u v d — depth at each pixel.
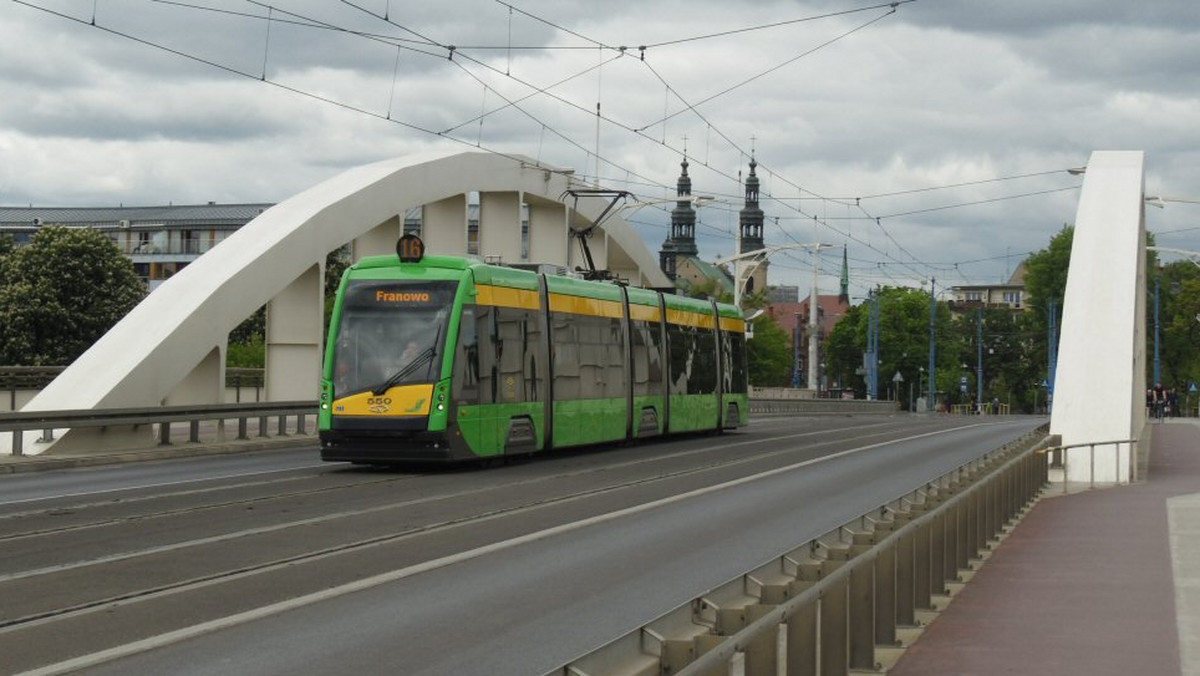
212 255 34.31
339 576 13.15
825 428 53.09
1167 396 96.00
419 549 15.27
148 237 130.25
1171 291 116.75
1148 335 113.94
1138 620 11.04
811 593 7.14
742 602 8.77
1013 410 142.88
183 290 32.62
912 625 10.61
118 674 8.85
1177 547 16.25
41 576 12.74
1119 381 29.36
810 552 11.40
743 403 42.44
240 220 128.25
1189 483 27.92
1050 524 19.16
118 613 10.96
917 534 11.09
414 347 25.05
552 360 28.73
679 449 34.34
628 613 11.46
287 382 36.97
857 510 20.58
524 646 10.01
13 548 14.60
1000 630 10.57
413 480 24.12
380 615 11.21
